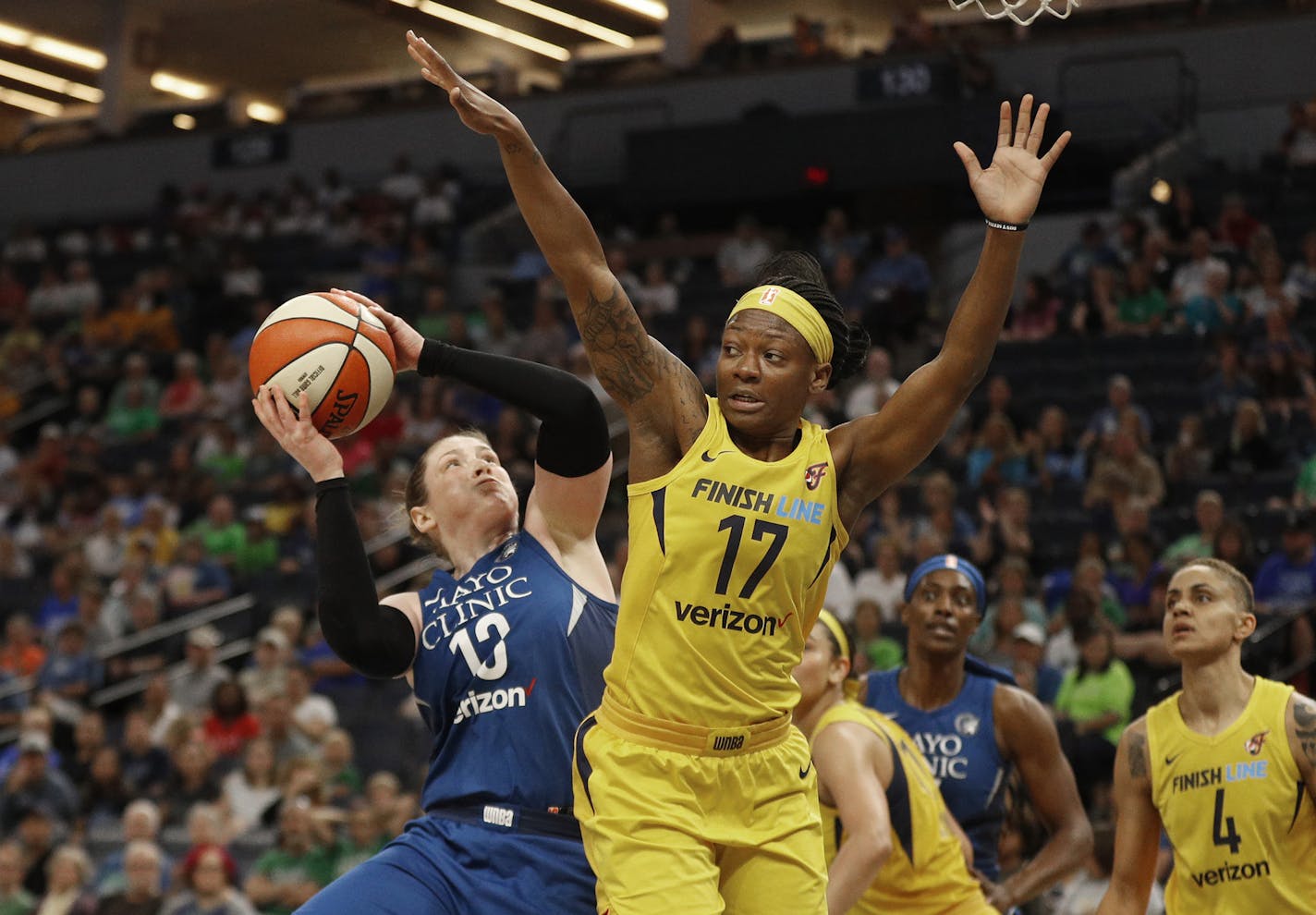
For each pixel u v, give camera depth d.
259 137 21.56
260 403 3.39
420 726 10.52
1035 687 8.59
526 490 5.24
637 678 3.00
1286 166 16.02
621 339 3.02
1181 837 4.29
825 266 16.27
